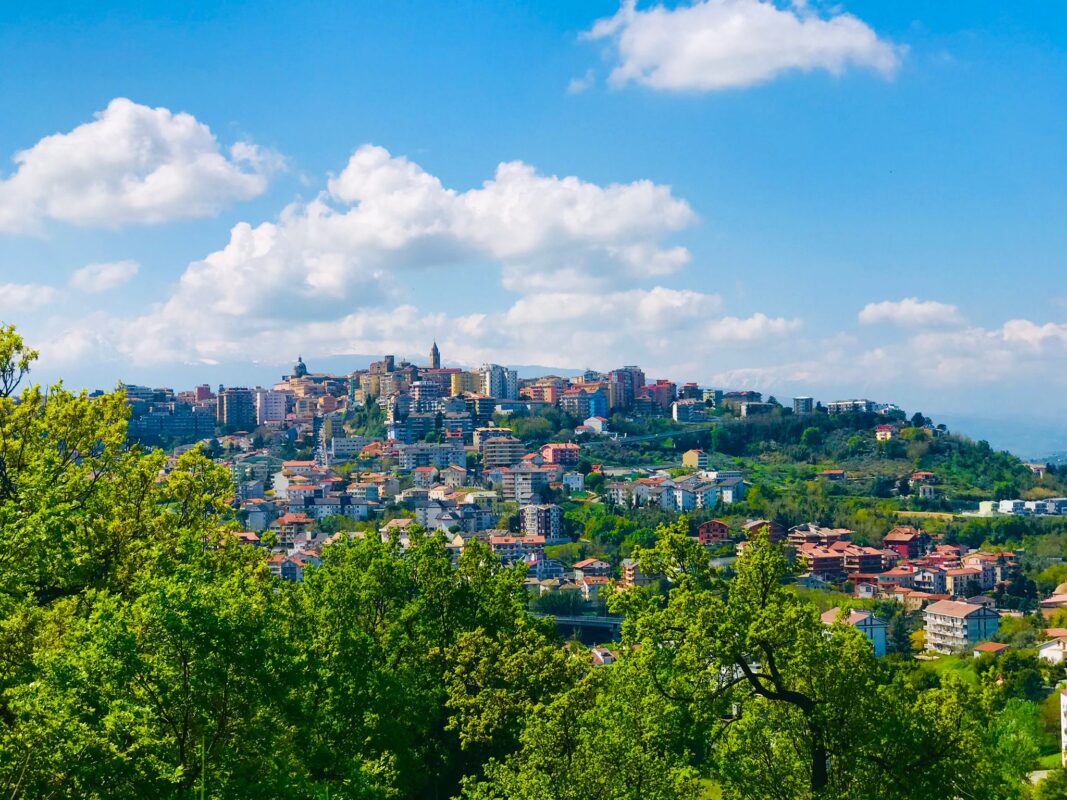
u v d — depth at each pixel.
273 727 32.84
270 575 49.75
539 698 59.38
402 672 53.81
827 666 39.75
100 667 29.84
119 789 28.38
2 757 26.80
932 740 38.91
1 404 45.16
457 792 60.41
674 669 42.94
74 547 41.28
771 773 41.00
